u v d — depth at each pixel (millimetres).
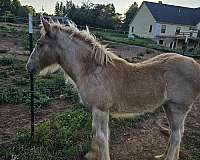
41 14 4270
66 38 4320
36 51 4430
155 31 48625
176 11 51594
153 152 5152
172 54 4484
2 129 5547
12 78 9539
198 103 8797
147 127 6242
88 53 4234
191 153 5207
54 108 6988
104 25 49281
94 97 4145
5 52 14898
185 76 4250
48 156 4477
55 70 4656
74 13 46156
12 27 27688
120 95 4203
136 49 24297
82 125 5762
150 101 4312
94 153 4621
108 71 4160
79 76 4289
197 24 50375
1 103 7055
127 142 5445
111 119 6328
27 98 7395
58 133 5250
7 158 4445
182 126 4484
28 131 5363
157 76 4246
